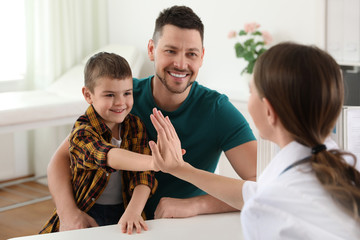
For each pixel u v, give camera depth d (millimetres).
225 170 1819
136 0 4246
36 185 3859
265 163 1158
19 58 3914
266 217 777
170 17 1396
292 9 3357
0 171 3879
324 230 741
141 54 4035
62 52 4078
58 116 3154
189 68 1422
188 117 1504
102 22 4418
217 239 1054
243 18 3643
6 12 3816
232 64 3744
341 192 742
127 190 1437
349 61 2873
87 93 1457
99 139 1370
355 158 823
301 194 764
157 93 1495
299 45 809
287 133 834
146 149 1474
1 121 2877
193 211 1217
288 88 775
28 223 3016
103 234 1086
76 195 1448
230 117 1502
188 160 1530
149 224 1154
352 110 1162
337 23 2918
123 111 1417
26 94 3527
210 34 3873
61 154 1551
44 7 3871
